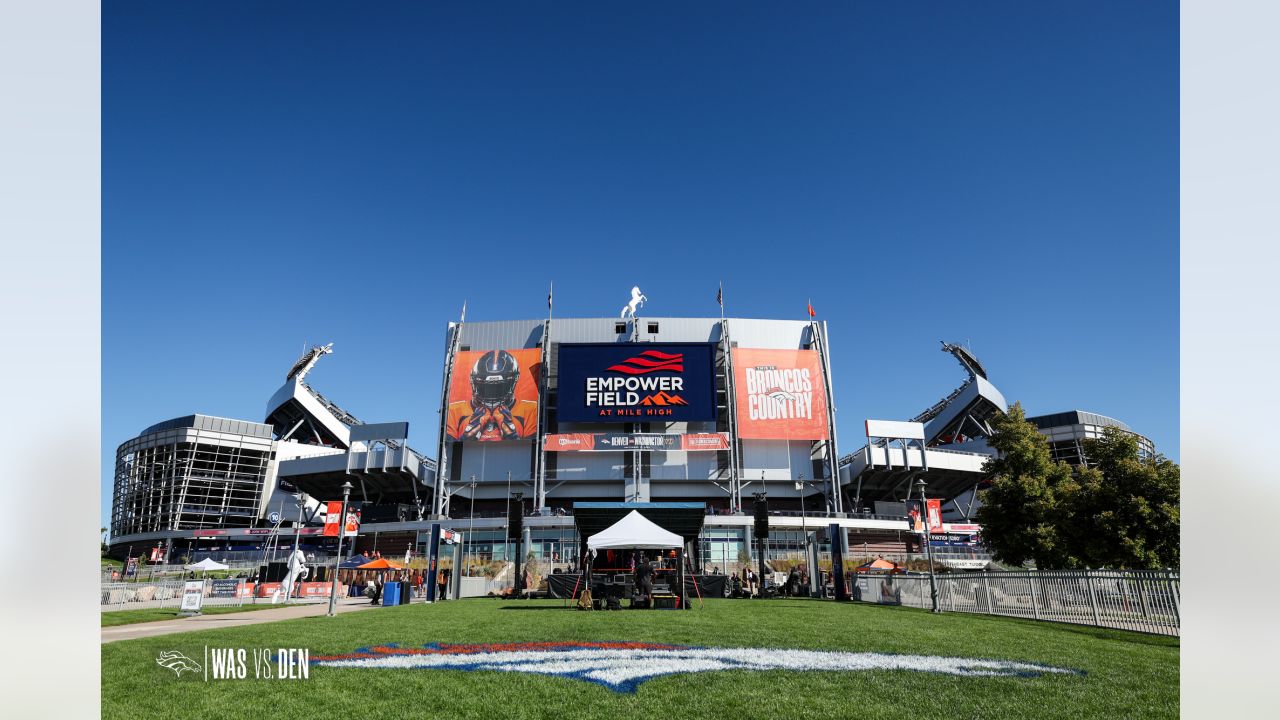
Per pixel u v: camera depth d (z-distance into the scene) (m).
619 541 25.20
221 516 113.75
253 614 23.45
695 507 31.62
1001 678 9.00
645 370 81.69
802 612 22.25
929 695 7.93
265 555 85.12
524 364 83.00
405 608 26.81
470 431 80.94
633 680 8.82
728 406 82.38
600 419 80.31
